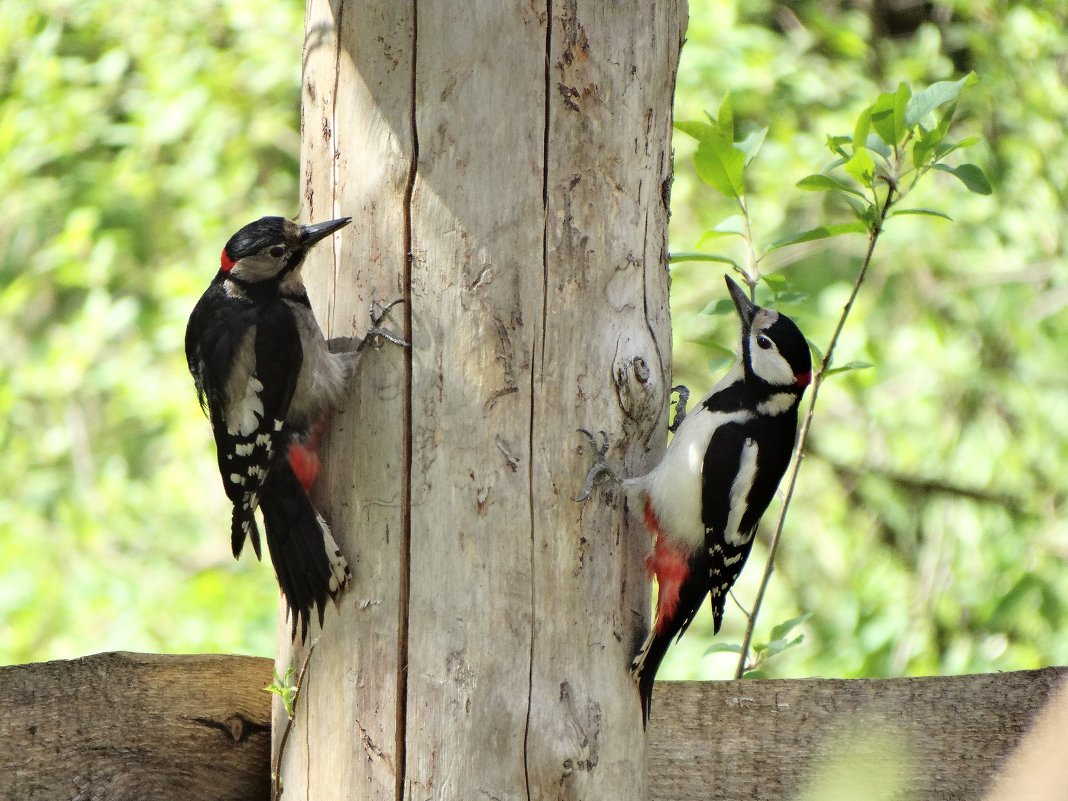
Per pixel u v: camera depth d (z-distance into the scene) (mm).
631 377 7574
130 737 7543
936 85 9117
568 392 7410
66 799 7336
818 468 19125
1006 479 18109
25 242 20844
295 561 7531
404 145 7418
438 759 7145
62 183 19984
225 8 19344
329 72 7723
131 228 20203
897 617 17250
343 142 7652
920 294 18844
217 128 19016
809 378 9508
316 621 7480
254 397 7684
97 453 20703
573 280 7426
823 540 18562
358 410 7500
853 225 9273
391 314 7434
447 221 7352
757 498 9172
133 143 19359
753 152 9750
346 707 7328
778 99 18531
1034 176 17422
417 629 7230
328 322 7750
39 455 19547
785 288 10359
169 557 19188
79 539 18812
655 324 7844
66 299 22016
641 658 7613
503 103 7320
